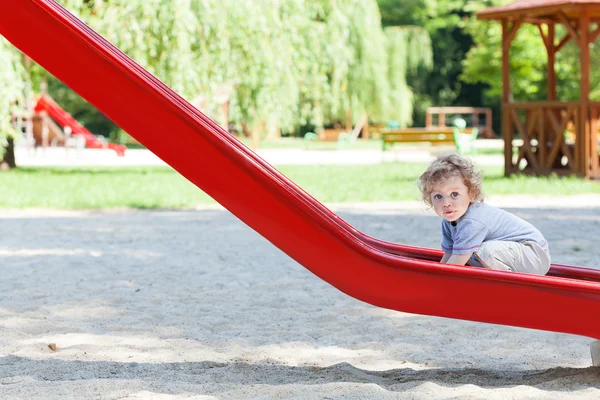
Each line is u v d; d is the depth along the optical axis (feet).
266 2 59.98
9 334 15.42
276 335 15.53
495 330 15.94
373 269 11.23
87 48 11.10
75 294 19.51
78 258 25.05
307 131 153.79
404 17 172.04
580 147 51.67
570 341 15.05
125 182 54.24
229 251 26.50
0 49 57.36
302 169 66.59
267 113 61.26
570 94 123.65
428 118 150.51
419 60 147.84
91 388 11.64
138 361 13.56
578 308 10.98
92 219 35.78
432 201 12.48
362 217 35.55
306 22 63.77
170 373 12.75
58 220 35.40
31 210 39.55
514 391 11.37
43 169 66.85
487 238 12.37
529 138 54.29
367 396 11.18
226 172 11.22
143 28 55.26
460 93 175.42
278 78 60.90
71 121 91.61
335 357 13.88
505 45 54.80
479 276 11.05
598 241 27.68
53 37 11.12
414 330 15.98
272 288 20.24
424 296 11.17
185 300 18.83
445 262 13.09
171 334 15.58
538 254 12.41
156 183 53.57
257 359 13.74
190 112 11.45
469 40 174.70
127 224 33.94
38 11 11.09
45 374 12.73
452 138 82.28
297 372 12.85
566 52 114.52
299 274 22.25
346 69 71.56
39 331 15.85
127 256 25.45
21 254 25.88
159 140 11.23
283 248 11.37
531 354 14.10
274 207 11.23
